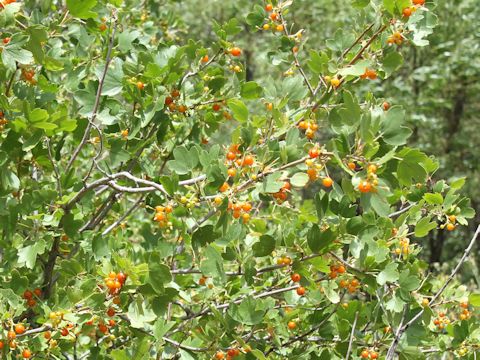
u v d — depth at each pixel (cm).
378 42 400
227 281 426
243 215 346
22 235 447
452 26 1538
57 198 414
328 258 384
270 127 384
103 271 340
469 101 1611
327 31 1605
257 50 1717
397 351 415
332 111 340
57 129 416
